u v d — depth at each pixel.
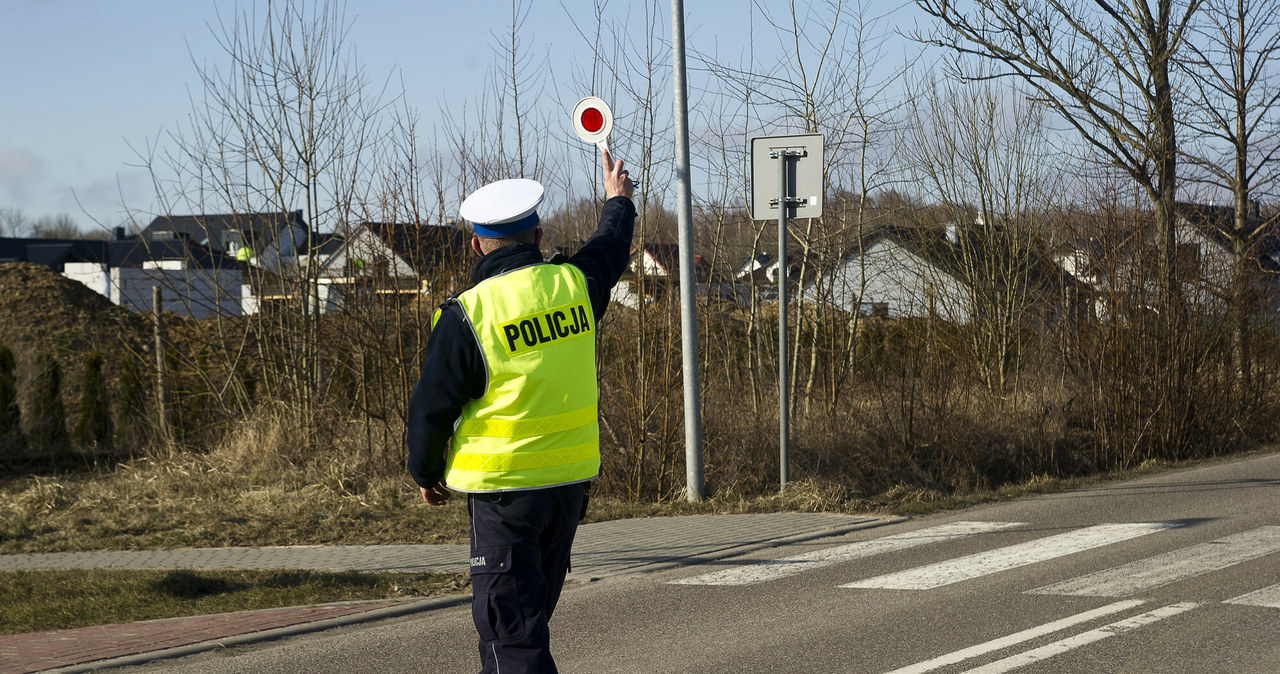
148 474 12.24
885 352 13.22
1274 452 14.03
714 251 13.73
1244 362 14.66
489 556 3.61
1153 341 13.31
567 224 11.88
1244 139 16.83
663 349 10.91
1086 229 13.79
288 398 12.96
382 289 11.99
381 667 5.23
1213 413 13.85
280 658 5.42
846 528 9.05
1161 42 15.30
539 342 3.64
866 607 6.22
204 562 8.17
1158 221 13.72
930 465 11.68
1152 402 13.29
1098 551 7.71
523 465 3.60
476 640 5.71
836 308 13.94
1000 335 16.34
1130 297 13.30
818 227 13.98
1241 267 14.62
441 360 3.55
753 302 13.91
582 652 5.46
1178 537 8.14
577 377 3.72
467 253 11.98
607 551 8.24
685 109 10.08
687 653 5.37
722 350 12.64
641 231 11.08
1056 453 12.55
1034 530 8.73
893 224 16.28
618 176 4.30
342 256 12.63
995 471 12.08
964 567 7.30
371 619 6.25
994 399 13.05
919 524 9.25
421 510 10.18
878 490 10.99
